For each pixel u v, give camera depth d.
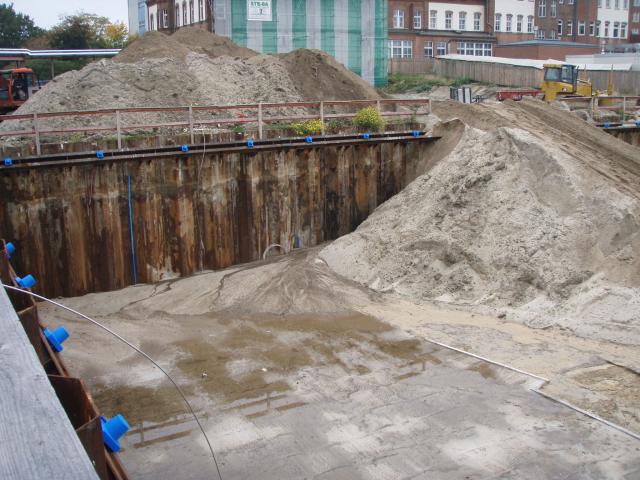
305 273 18.92
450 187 19.62
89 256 18.23
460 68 52.31
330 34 40.50
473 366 13.55
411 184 21.56
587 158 19.30
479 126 23.44
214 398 12.22
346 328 15.86
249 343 14.99
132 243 18.73
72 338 14.84
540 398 12.12
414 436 10.88
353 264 19.59
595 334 14.68
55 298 17.84
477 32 62.19
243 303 17.41
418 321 16.22
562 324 15.22
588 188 17.39
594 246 16.39
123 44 57.31
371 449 10.49
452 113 24.92
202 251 19.94
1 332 3.30
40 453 2.23
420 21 58.91
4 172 16.78
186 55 27.58
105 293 18.31
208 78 26.55
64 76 24.41
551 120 24.69
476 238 18.05
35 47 57.69
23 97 31.69
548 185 17.83
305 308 17.11
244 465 10.02
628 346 14.15
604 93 45.34
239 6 38.31
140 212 18.73
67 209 17.69
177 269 19.53
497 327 15.63
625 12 72.94
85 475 2.10
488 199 18.58
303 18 39.72
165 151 18.94
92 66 24.89
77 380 4.39
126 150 18.31
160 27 51.91
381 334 15.43
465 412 11.65
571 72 36.25
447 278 17.80
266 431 11.02
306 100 28.00
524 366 13.47
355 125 23.50
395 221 20.34
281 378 13.11
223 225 20.06
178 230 19.34
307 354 14.34
